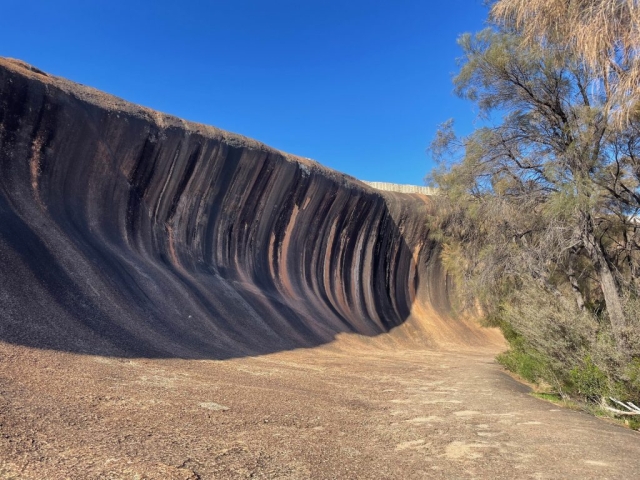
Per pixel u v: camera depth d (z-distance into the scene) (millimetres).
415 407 10156
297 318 25203
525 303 14781
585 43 9930
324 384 12266
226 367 12562
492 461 6062
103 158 20172
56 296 12469
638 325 10375
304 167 30344
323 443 6426
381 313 34875
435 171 19719
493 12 13508
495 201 15406
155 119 22438
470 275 18938
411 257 39625
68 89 19469
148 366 10508
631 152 13109
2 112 16875
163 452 5137
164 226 22641
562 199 12383
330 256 33281
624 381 10422
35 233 14797
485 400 11469
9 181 16297
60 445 4902
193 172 23922
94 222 19000
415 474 5414
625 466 5996
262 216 28266
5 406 5723
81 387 7477
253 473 4895
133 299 15570
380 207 36969
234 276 24891
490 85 14766
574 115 12859
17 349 8766
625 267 16594
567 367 12070
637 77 9406
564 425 8633
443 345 33781
